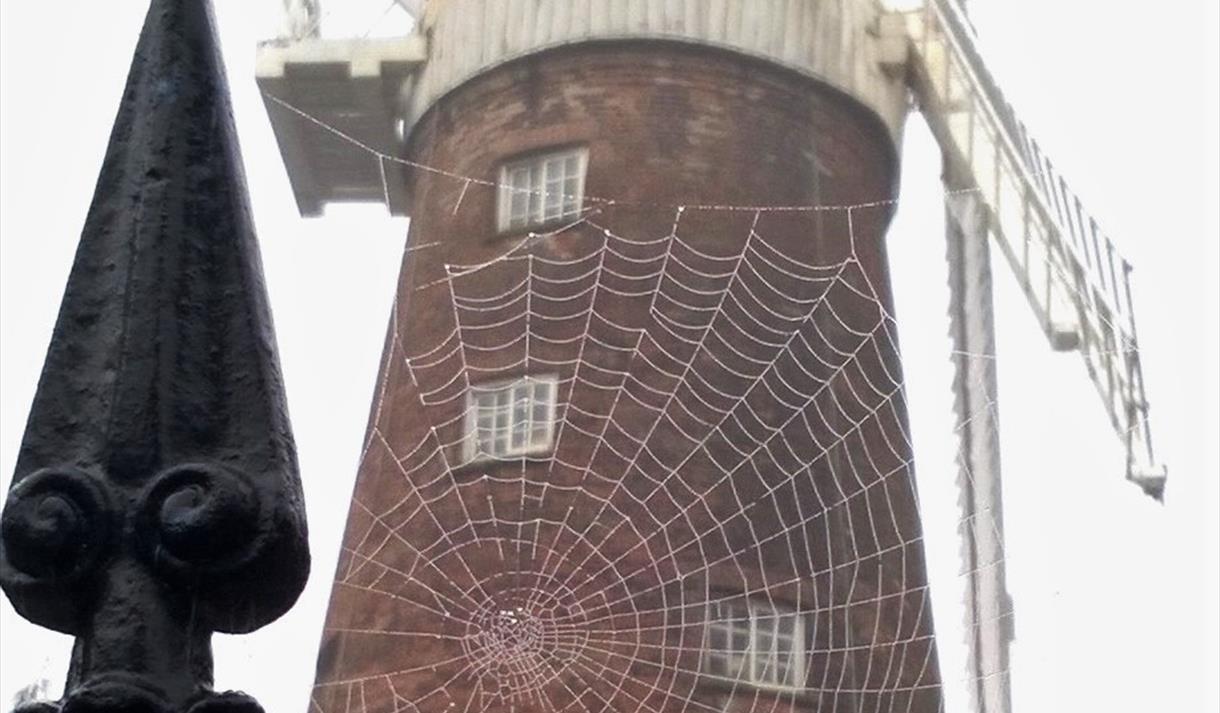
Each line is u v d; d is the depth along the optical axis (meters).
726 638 24.47
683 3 28.80
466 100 29.36
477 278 27.38
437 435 26.14
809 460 25.77
